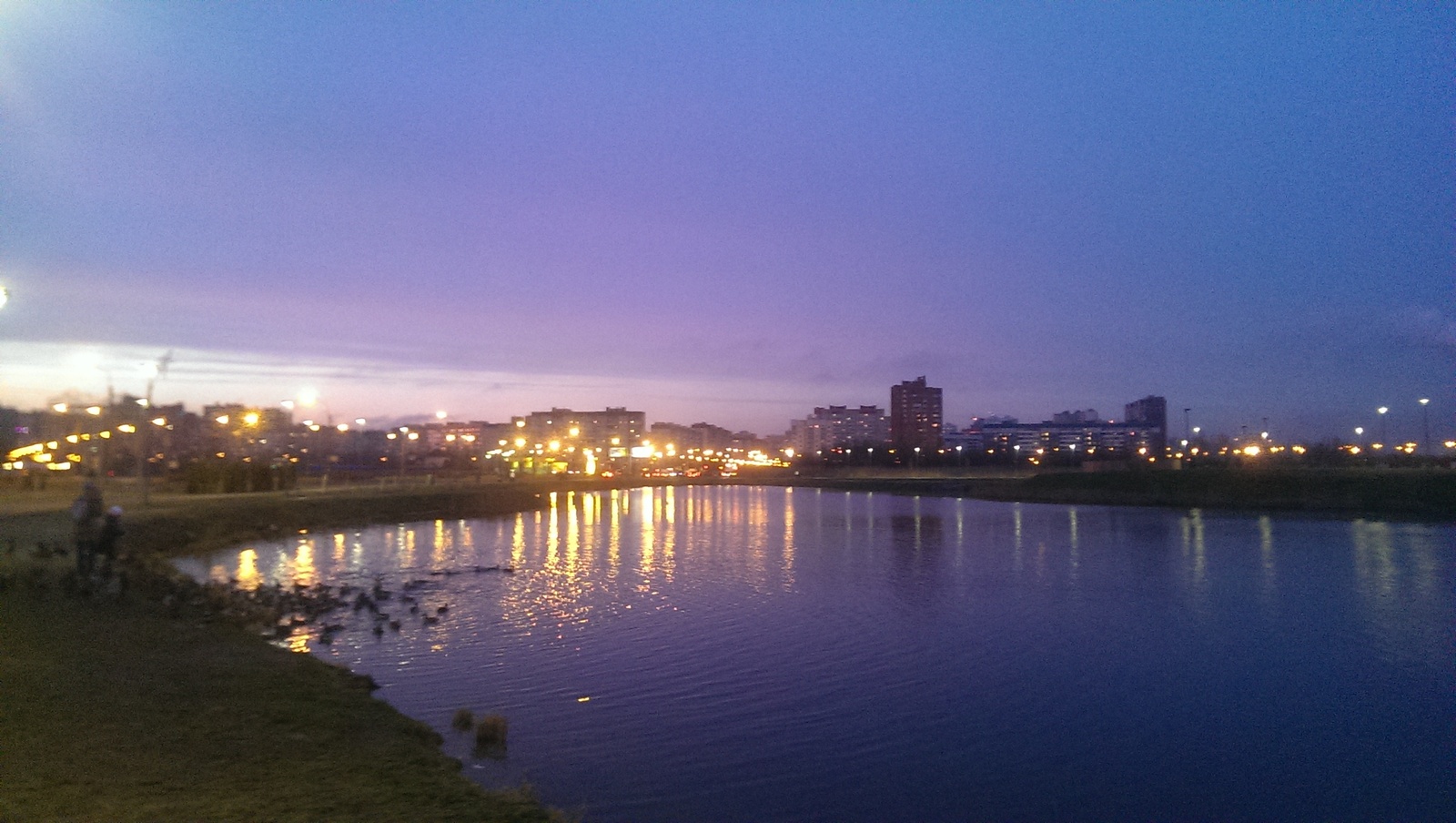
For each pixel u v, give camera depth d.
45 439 87.44
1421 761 16.00
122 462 82.56
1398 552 48.47
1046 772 15.34
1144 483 99.06
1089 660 23.06
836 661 22.56
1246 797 14.49
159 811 8.40
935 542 55.31
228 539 46.19
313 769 10.35
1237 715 18.67
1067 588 35.44
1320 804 14.23
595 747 15.79
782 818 13.19
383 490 82.12
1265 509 82.81
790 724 17.45
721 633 25.89
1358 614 29.97
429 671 20.70
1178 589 35.28
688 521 74.56
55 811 8.14
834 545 53.03
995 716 18.31
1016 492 112.00
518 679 20.17
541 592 33.41
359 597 30.08
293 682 14.61
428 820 8.93
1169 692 20.20
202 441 123.69
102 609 18.64
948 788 14.54
